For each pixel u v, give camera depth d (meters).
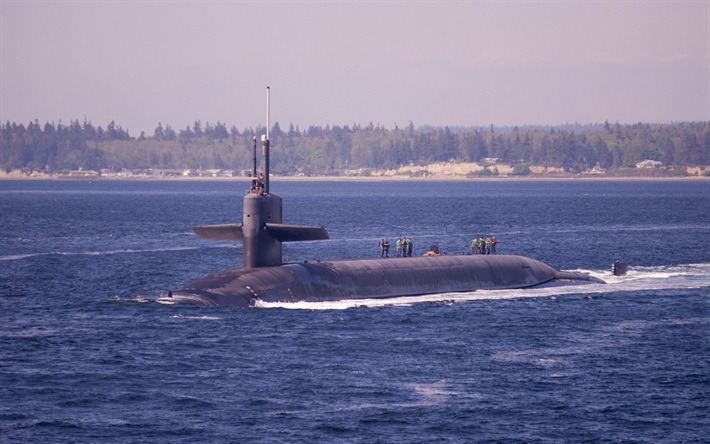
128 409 143.25
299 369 164.38
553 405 146.12
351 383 156.50
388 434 133.12
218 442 129.88
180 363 168.12
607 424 138.00
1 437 130.88
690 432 135.12
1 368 164.62
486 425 137.00
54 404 145.12
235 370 163.62
